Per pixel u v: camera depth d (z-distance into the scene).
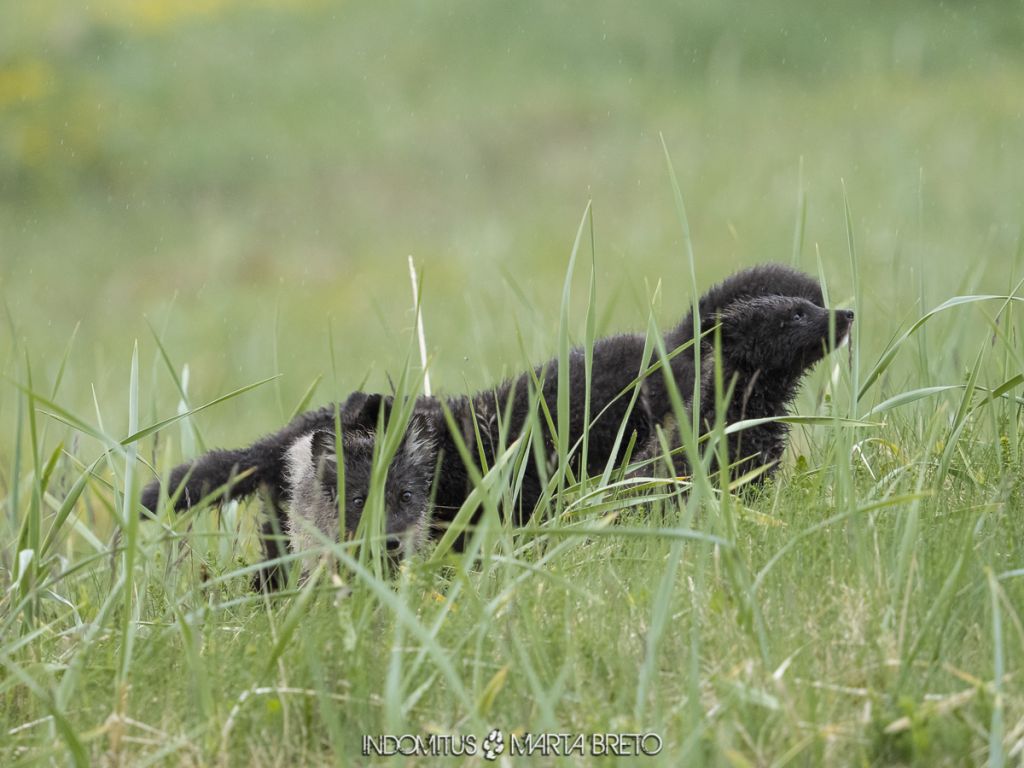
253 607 11.92
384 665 9.45
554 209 46.75
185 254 47.56
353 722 8.95
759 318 15.67
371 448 13.99
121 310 42.28
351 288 41.44
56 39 65.00
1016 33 57.94
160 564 12.58
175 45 65.31
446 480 15.20
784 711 8.19
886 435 14.16
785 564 10.27
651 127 52.94
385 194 51.53
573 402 15.58
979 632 9.03
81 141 57.00
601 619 9.81
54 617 12.16
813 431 15.29
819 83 55.47
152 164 55.38
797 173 43.66
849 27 59.44
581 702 8.78
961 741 7.93
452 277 39.91
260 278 44.62
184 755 8.72
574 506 12.02
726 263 34.91
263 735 8.90
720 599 9.72
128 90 60.81
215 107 59.47
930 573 9.80
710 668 9.18
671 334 16.39
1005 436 12.91
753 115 52.25
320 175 53.53
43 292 44.25
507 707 8.92
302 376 29.19
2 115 58.84
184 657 10.02
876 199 38.44
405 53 62.44
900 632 8.89
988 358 15.06
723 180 44.88
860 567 9.88
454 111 57.09
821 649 9.21
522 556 11.52
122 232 50.38
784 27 59.03
